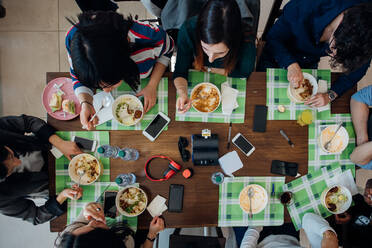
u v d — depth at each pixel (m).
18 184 1.43
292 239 1.62
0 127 1.41
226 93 1.53
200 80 1.53
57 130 1.50
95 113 1.49
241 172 1.54
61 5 2.55
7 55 2.53
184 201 1.52
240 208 1.54
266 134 1.55
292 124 1.56
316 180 1.55
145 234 1.70
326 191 1.49
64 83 1.50
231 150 1.54
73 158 1.45
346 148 1.58
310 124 1.56
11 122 1.44
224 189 1.53
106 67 0.98
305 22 1.37
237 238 1.77
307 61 1.71
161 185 1.52
